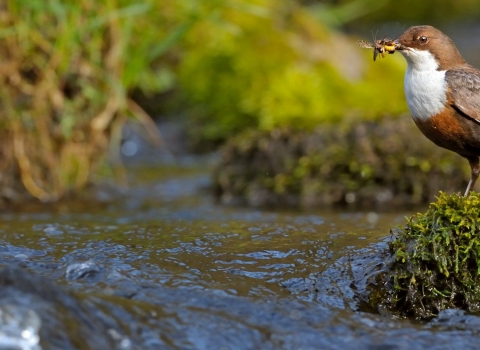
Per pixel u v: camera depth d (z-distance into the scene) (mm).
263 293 4953
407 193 9336
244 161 10109
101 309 4301
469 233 5070
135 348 4082
